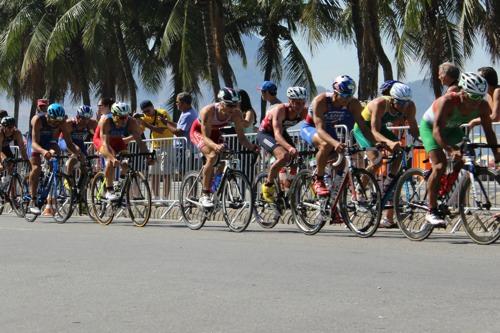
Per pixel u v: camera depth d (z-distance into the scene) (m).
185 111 13.86
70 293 5.75
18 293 5.79
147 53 38.41
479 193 8.63
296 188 10.29
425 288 5.80
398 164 9.70
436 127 8.58
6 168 14.53
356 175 9.59
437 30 24.34
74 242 9.23
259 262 7.25
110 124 12.22
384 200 9.62
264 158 12.26
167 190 13.91
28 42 38.41
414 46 25.52
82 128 13.80
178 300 5.43
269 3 30.98
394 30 28.78
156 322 4.77
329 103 9.72
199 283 6.09
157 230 11.13
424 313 4.94
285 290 5.76
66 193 12.98
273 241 9.21
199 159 13.25
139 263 7.26
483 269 6.74
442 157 8.77
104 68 38.06
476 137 10.50
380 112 9.70
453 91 9.33
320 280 6.19
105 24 34.22
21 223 12.83
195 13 30.23
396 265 7.01
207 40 25.97
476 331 4.46
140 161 14.44
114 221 13.34
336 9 31.17
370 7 24.34
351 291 5.70
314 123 10.13
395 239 9.34
